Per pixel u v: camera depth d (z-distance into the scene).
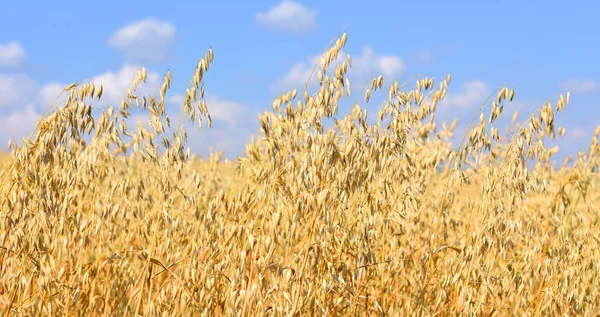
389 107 2.26
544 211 2.65
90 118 2.16
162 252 2.19
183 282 2.11
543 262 2.44
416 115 2.30
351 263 2.27
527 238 2.49
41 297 2.05
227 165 3.08
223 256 2.14
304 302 2.10
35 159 2.09
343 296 2.20
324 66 2.21
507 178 2.28
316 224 2.14
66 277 2.18
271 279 2.10
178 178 2.21
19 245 2.09
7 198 2.10
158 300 2.11
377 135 2.22
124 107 2.21
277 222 2.09
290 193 2.16
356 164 2.16
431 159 2.47
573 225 2.48
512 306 2.34
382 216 2.32
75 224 2.21
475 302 2.29
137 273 2.24
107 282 2.18
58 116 2.12
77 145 2.19
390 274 2.36
